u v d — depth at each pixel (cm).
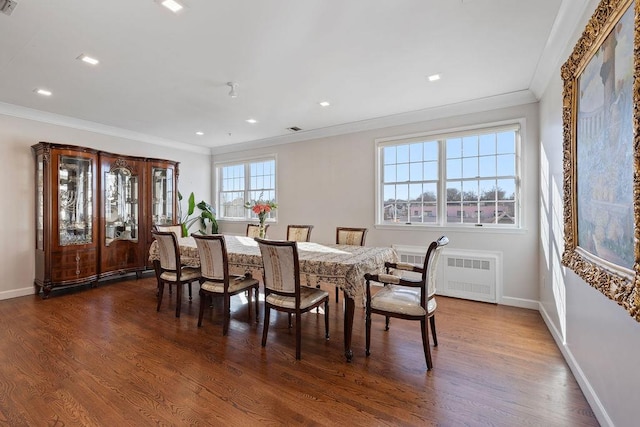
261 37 236
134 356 238
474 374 213
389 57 269
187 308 354
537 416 170
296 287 238
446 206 410
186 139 580
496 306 361
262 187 602
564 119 205
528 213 351
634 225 118
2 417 168
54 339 267
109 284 463
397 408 177
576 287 208
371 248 333
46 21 213
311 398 187
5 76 302
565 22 214
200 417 169
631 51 126
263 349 252
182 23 217
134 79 310
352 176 481
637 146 113
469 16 212
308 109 407
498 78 312
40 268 398
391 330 291
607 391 157
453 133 397
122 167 476
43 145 388
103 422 165
